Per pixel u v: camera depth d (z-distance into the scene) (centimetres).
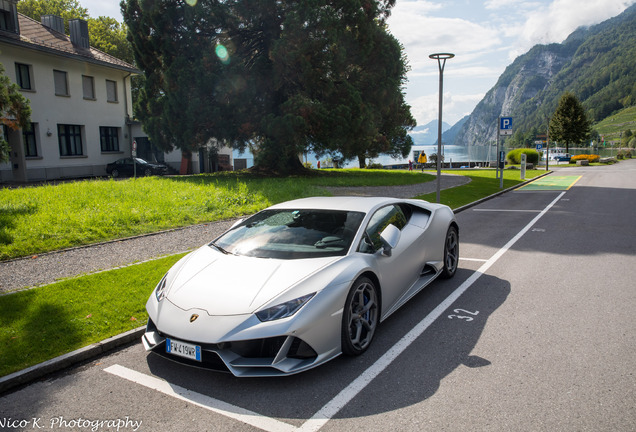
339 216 422
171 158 3162
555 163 5597
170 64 2408
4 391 314
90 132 2912
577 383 302
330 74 2397
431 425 258
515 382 307
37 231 828
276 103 2528
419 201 555
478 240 840
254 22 2347
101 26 3988
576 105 6394
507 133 1966
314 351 313
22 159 2425
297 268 347
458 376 318
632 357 338
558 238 836
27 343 376
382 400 288
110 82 3094
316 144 2528
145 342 343
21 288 542
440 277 576
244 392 304
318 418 270
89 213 1003
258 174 2688
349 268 350
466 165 5062
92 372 341
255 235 414
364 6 2495
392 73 2608
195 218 1043
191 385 316
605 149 7819
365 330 371
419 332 403
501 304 473
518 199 1602
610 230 905
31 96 2500
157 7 2275
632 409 268
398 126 3991
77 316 438
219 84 2261
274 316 302
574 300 478
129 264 651
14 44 2341
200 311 314
